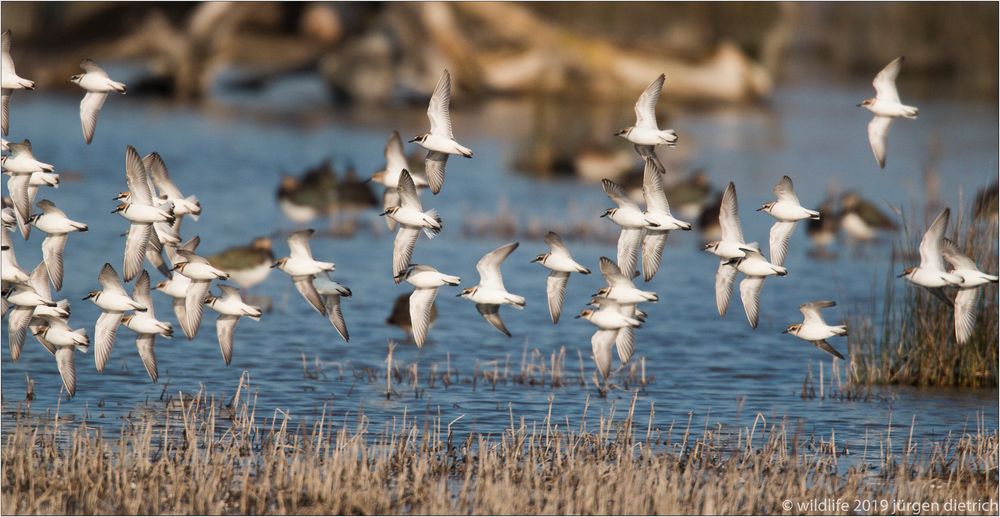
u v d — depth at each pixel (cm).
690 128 5844
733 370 2127
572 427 1753
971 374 2012
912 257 2072
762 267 1545
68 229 1675
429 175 1598
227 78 7231
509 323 2475
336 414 1795
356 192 3281
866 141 5575
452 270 2952
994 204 2317
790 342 2345
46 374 1970
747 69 7094
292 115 6153
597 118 5966
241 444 1603
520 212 3772
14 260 1678
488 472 1445
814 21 9356
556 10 7775
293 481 1415
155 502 1364
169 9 7081
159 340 2228
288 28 7856
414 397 1905
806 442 1698
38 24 7131
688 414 1841
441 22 6675
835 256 3222
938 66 7806
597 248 3297
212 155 4688
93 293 1623
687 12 7862
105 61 7175
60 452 1549
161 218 1608
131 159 1585
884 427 1781
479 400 1894
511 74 6862
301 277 1634
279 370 2056
